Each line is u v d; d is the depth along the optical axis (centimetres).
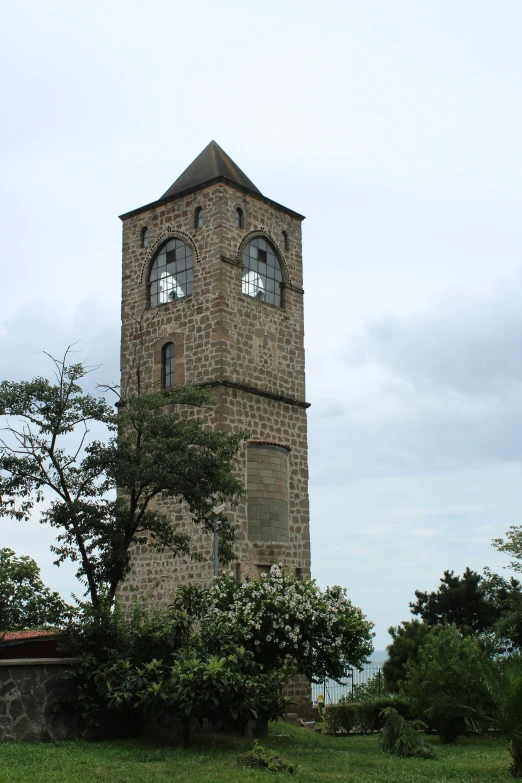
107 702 1828
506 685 1684
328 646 2141
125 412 2477
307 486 3350
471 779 1559
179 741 1819
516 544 3316
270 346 3338
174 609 1992
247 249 3347
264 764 1563
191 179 3450
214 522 2494
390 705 2606
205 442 2431
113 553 2234
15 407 2267
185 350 3228
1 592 2639
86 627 1916
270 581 2198
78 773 1415
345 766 1659
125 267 3519
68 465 2295
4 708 1747
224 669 1767
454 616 3672
